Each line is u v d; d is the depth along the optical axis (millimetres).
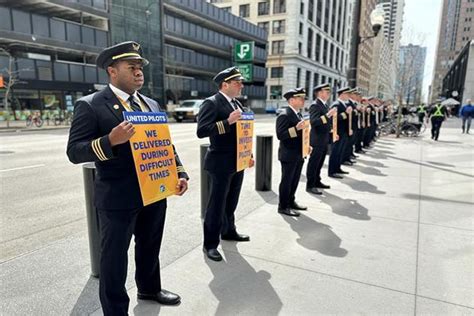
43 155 9688
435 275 2990
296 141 4395
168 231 4004
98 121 2029
